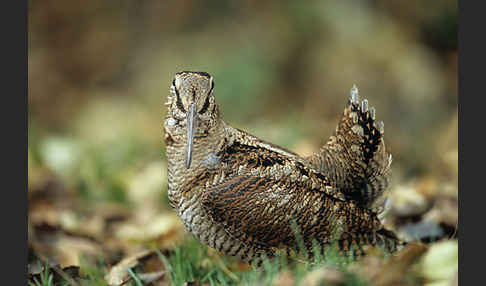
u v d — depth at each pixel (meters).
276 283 9.21
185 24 28.08
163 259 10.73
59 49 28.67
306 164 10.77
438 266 9.26
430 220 12.28
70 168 17.72
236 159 10.35
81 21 29.05
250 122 22.45
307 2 27.77
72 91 27.83
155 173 16.66
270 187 10.12
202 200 10.03
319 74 26.38
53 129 25.89
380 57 26.59
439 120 25.16
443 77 27.09
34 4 28.94
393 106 25.72
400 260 9.28
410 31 28.45
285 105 25.39
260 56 26.30
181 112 10.21
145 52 27.94
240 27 27.55
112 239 13.46
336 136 11.00
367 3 28.38
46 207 15.36
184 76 10.28
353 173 10.88
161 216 14.33
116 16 28.86
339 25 27.28
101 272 11.27
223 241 10.34
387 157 10.88
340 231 10.38
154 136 22.17
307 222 10.23
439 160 17.12
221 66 25.48
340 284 9.03
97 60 28.34
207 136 10.25
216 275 10.65
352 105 10.77
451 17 28.86
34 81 27.72
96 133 24.03
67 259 11.95
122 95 26.98
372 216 10.78
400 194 13.45
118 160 18.25
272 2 28.11
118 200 16.28
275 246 10.25
